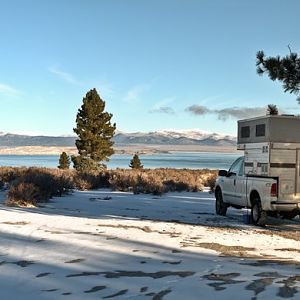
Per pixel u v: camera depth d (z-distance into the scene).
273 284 7.20
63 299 6.55
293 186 14.71
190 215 17.34
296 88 12.30
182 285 7.14
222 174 17.92
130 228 12.78
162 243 10.64
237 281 7.37
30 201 18.86
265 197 14.66
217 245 10.71
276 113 15.06
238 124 16.78
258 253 10.01
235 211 19.27
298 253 10.17
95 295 6.69
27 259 8.84
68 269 8.13
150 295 6.65
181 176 34.12
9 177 30.20
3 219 13.88
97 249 9.73
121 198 23.52
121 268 8.23
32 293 6.83
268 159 14.67
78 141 44.25
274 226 14.90
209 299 6.45
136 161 52.50
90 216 15.80
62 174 29.91
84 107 44.31
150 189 26.44
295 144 14.77
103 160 45.16
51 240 10.60
